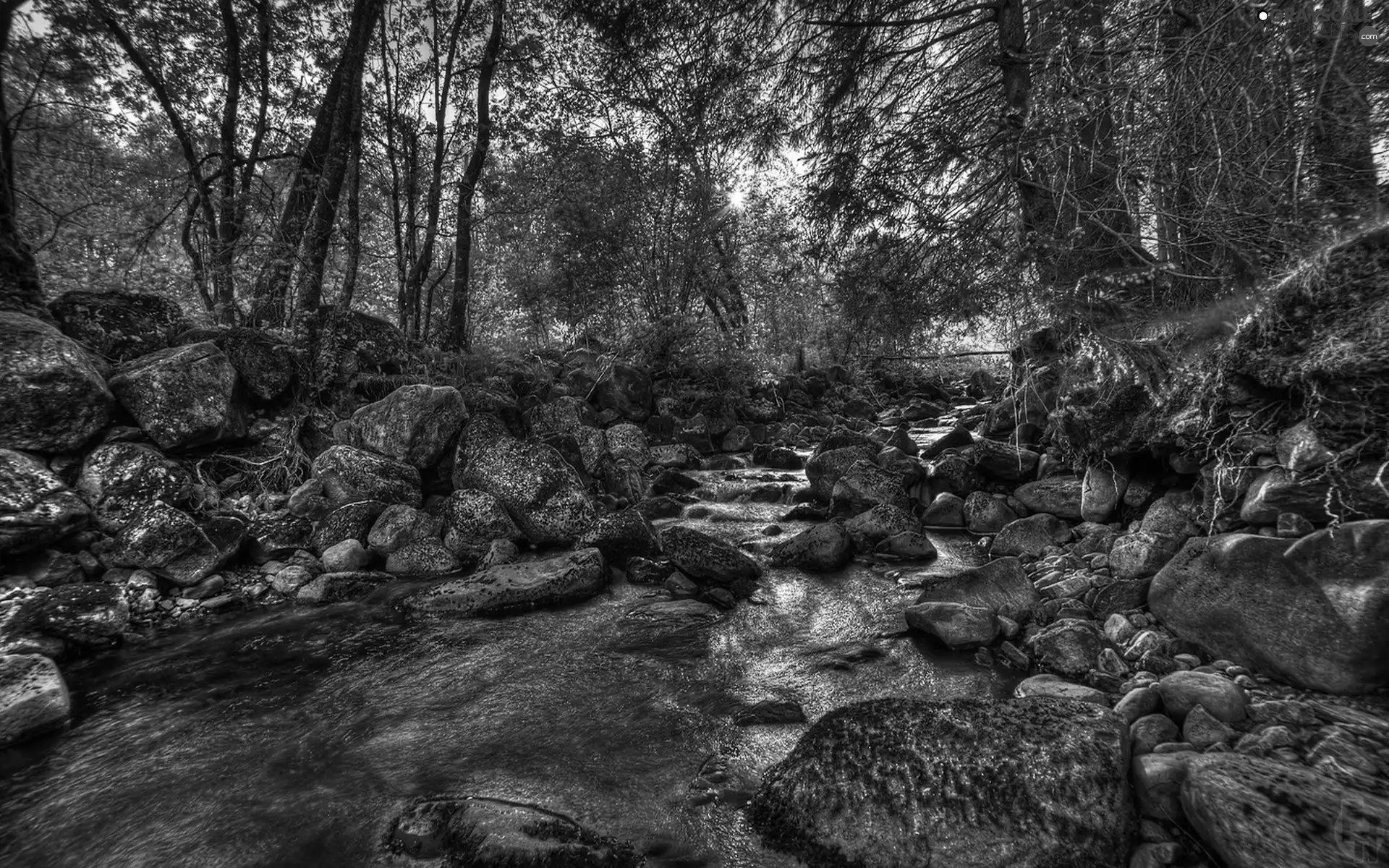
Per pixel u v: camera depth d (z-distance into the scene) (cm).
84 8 845
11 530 415
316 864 221
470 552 571
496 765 277
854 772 228
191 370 579
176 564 473
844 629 404
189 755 290
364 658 387
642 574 514
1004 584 390
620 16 628
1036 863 195
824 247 600
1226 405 331
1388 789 187
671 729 301
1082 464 468
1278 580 269
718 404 1182
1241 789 187
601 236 1245
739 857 217
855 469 641
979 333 540
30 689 311
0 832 242
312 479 615
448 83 1205
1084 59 313
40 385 481
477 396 829
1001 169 452
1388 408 259
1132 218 302
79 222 900
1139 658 300
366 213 1380
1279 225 264
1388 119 226
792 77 617
